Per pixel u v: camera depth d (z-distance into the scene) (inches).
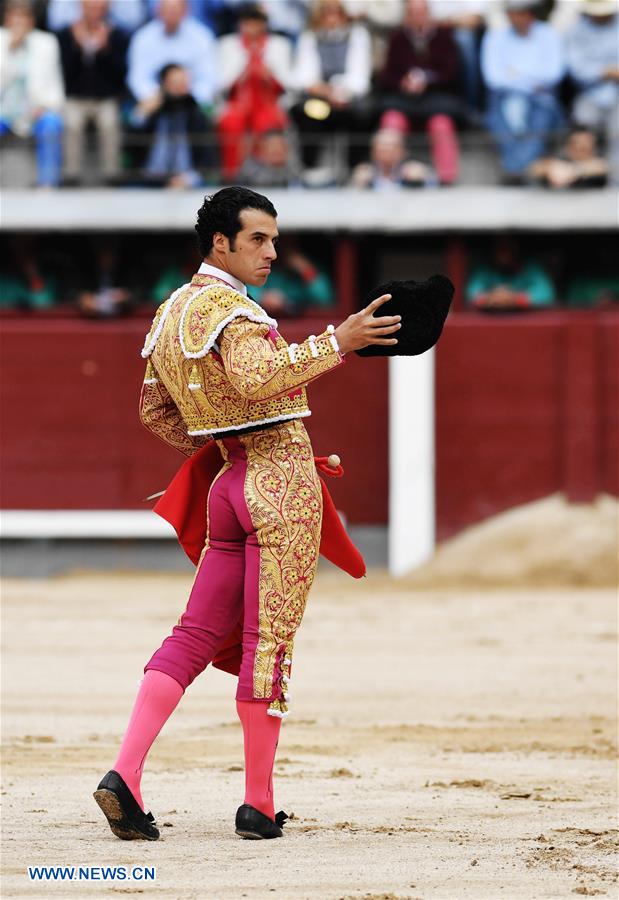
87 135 1305.4
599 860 364.5
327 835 392.2
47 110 1305.4
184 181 1291.8
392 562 1249.4
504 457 1257.4
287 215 1278.3
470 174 1315.2
